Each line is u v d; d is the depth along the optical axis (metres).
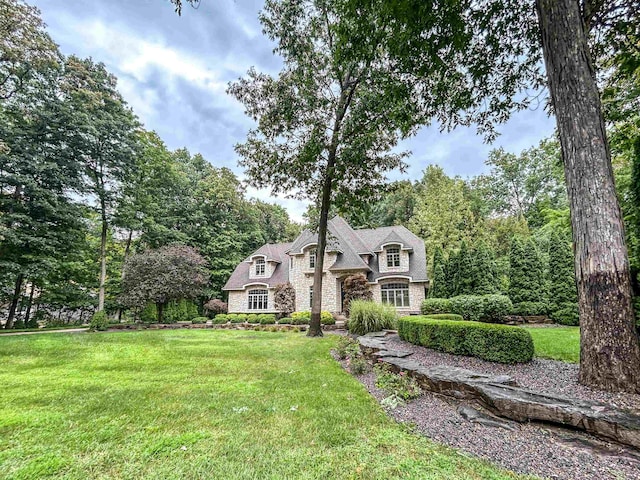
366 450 3.28
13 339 11.86
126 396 5.15
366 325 11.33
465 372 5.18
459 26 6.07
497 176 37.97
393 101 8.14
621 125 7.93
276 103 12.24
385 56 9.57
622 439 3.08
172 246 22.08
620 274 4.21
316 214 15.36
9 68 14.56
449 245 27.47
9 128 15.85
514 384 4.59
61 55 16.56
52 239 17.27
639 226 5.22
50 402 4.89
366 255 21.62
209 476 2.81
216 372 6.92
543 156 34.12
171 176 26.27
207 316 26.05
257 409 4.50
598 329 4.22
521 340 5.72
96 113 19.06
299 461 3.06
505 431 3.66
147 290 19.00
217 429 3.83
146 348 10.02
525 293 13.67
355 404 4.71
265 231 38.25
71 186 18.05
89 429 3.84
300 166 12.79
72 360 8.35
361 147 11.04
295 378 6.30
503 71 7.22
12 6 12.74
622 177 10.59
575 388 4.26
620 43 6.47
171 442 3.47
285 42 11.30
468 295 13.94
